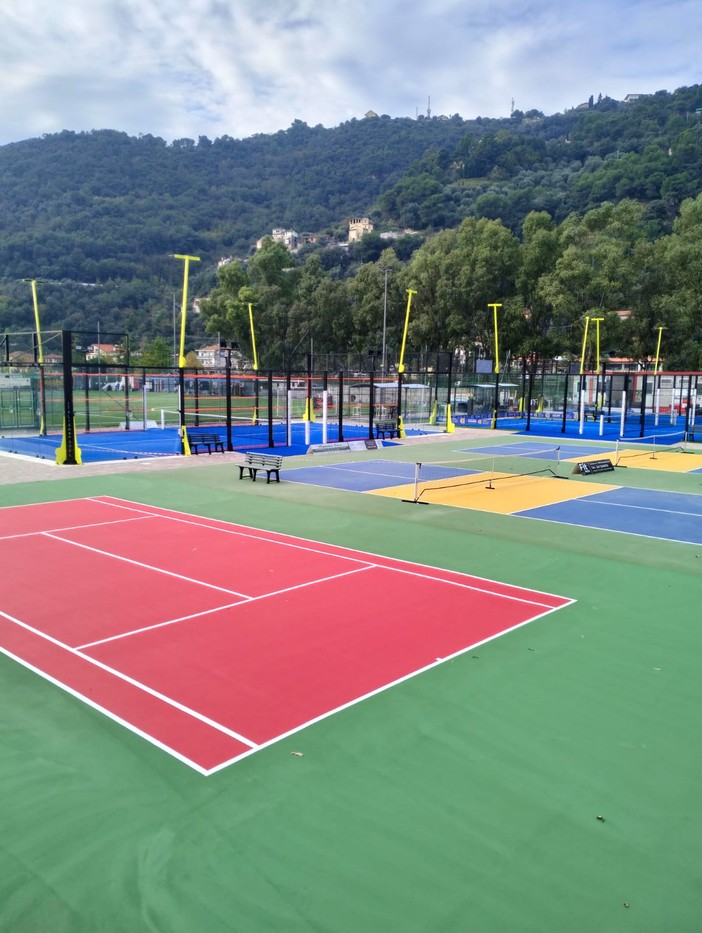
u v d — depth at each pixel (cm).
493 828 515
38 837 500
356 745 629
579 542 1445
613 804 548
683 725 680
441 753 618
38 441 3238
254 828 511
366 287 6819
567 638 904
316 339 7025
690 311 5209
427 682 763
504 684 762
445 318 6234
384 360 5838
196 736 641
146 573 1164
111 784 565
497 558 1307
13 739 635
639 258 5603
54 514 1627
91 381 5988
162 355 7131
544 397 5681
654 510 1805
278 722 669
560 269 5516
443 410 4919
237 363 7581
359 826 514
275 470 2128
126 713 684
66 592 1057
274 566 1222
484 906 436
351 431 3800
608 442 3609
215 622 938
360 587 1108
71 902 438
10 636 881
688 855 490
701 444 3572
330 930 416
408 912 430
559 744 639
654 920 428
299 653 838
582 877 465
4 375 3556
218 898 441
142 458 2650
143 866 470
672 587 1138
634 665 822
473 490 2084
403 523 1603
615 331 5444
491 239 5966
